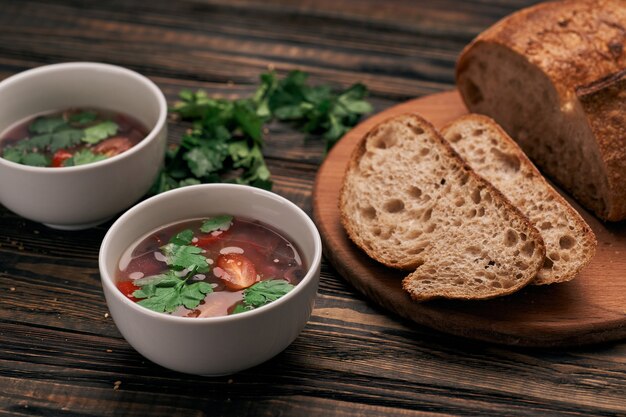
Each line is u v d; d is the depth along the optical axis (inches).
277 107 139.3
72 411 93.3
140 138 120.3
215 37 157.5
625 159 114.5
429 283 104.2
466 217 106.5
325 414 93.7
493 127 118.3
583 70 122.2
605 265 109.5
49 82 123.0
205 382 96.7
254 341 89.8
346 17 164.2
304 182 126.3
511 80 130.9
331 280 110.8
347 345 101.7
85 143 118.1
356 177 115.3
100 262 93.0
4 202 112.2
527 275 101.0
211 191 103.4
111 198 111.1
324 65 151.8
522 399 95.7
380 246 108.6
